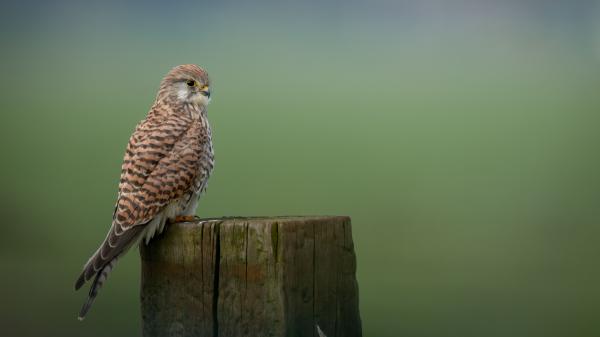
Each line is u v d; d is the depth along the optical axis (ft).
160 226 30.91
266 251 28.40
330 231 29.68
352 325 30.19
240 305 28.81
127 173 34.94
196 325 29.63
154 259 30.89
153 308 30.86
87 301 31.27
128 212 33.83
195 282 29.66
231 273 28.96
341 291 29.86
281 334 28.19
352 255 30.40
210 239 29.30
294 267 28.60
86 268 31.42
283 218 30.12
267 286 28.40
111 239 32.78
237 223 28.89
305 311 28.84
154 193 34.37
